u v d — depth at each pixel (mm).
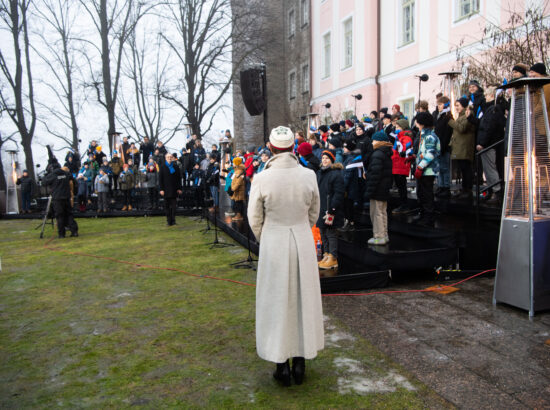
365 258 5414
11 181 16750
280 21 27031
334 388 3066
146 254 8047
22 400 3039
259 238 3158
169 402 2955
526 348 3559
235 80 23609
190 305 5004
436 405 2803
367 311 4535
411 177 10070
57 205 10570
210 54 23156
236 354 3684
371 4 16969
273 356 2975
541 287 4242
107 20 22562
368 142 6570
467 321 4164
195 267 6836
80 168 17094
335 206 5469
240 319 4488
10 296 5594
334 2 20109
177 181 12125
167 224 12352
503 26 10805
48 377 3371
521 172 4379
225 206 13406
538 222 4223
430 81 13977
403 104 15672
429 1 13875
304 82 24469
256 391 3068
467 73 9672
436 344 3689
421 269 5527
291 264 3023
